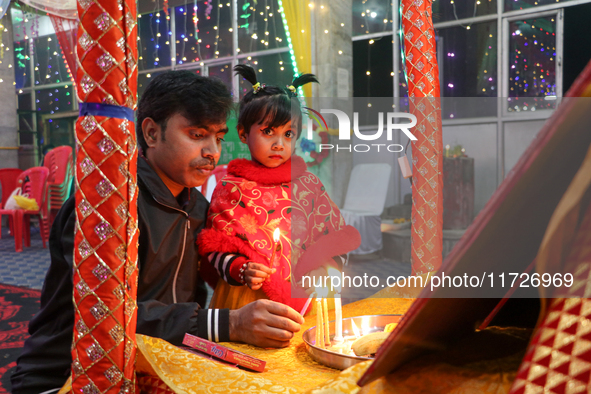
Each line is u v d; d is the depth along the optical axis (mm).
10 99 7035
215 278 1042
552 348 368
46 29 7516
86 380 571
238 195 1001
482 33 4340
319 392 509
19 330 2387
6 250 4902
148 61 6641
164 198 907
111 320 568
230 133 4273
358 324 845
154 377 646
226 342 804
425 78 1058
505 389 491
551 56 4234
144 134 901
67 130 7617
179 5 6367
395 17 4383
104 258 562
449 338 564
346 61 2750
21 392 795
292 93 1037
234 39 6078
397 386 513
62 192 5449
